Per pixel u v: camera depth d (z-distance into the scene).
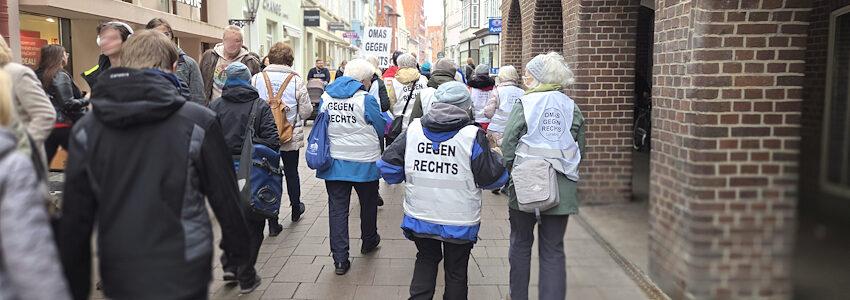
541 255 3.60
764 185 3.72
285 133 5.37
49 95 4.45
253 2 16.98
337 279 4.46
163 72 2.34
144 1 11.41
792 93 3.79
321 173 4.54
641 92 10.47
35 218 1.64
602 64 7.43
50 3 8.08
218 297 4.09
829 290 3.33
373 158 4.61
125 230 2.08
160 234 2.10
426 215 3.39
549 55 3.62
